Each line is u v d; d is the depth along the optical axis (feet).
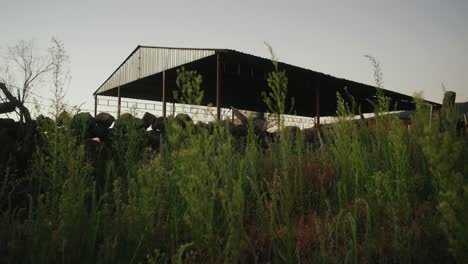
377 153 9.73
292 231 6.30
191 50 47.62
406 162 7.73
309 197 9.32
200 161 5.25
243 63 48.14
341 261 6.18
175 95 5.00
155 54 57.57
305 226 7.64
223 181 6.77
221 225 6.70
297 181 10.03
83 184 7.25
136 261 6.26
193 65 52.95
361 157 8.93
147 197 6.63
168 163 9.54
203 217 5.22
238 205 5.06
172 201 7.31
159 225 6.95
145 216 6.45
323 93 76.64
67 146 7.90
